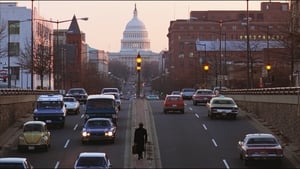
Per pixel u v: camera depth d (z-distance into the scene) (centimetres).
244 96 11181
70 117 10138
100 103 8606
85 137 7238
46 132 6975
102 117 8525
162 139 7650
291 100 7400
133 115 10194
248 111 10650
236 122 9250
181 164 6000
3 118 8281
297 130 7050
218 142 7425
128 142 7394
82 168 4778
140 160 6106
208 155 6550
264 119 9281
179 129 8519
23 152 6781
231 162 6112
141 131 6153
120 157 6350
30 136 6800
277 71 16275
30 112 10412
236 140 7569
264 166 5900
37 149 6819
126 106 12144
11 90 8875
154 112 10862
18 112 9494
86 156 4928
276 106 8394
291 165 5950
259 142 5922
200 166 5884
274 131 8219
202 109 11512
